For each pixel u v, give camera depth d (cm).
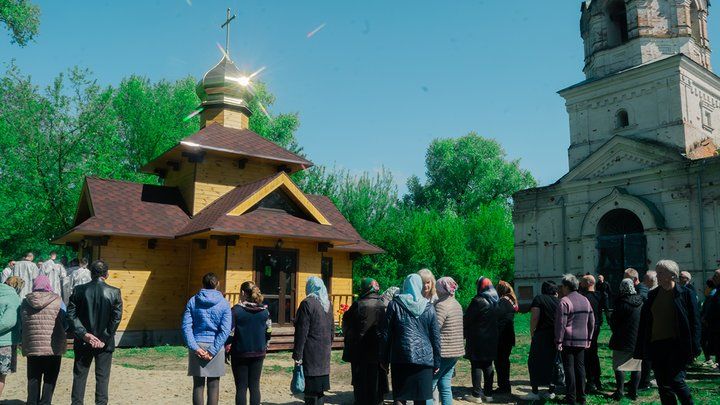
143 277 1930
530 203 3147
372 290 821
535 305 939
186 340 708
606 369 1238
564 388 1031
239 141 2209
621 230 2862
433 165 6506
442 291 796
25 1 2902
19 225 3039
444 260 3644
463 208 6031
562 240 2977
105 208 1941
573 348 855
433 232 3716
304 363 761
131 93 3494
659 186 2648
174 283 1984
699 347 666
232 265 1788
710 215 2459
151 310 1927
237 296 1772
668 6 2925
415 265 3594
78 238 2102
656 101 2770
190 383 1045
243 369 730
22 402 880
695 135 2716
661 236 2566
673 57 2686
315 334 767
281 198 1947
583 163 2925
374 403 785
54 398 911
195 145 2017
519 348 1620
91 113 3108
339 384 1120
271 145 2292
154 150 3400
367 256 3684
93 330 762
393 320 651
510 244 4212
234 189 2062
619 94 2922
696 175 2525
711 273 2412
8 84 3034
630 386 917
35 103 3012
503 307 995
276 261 1880
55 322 779
